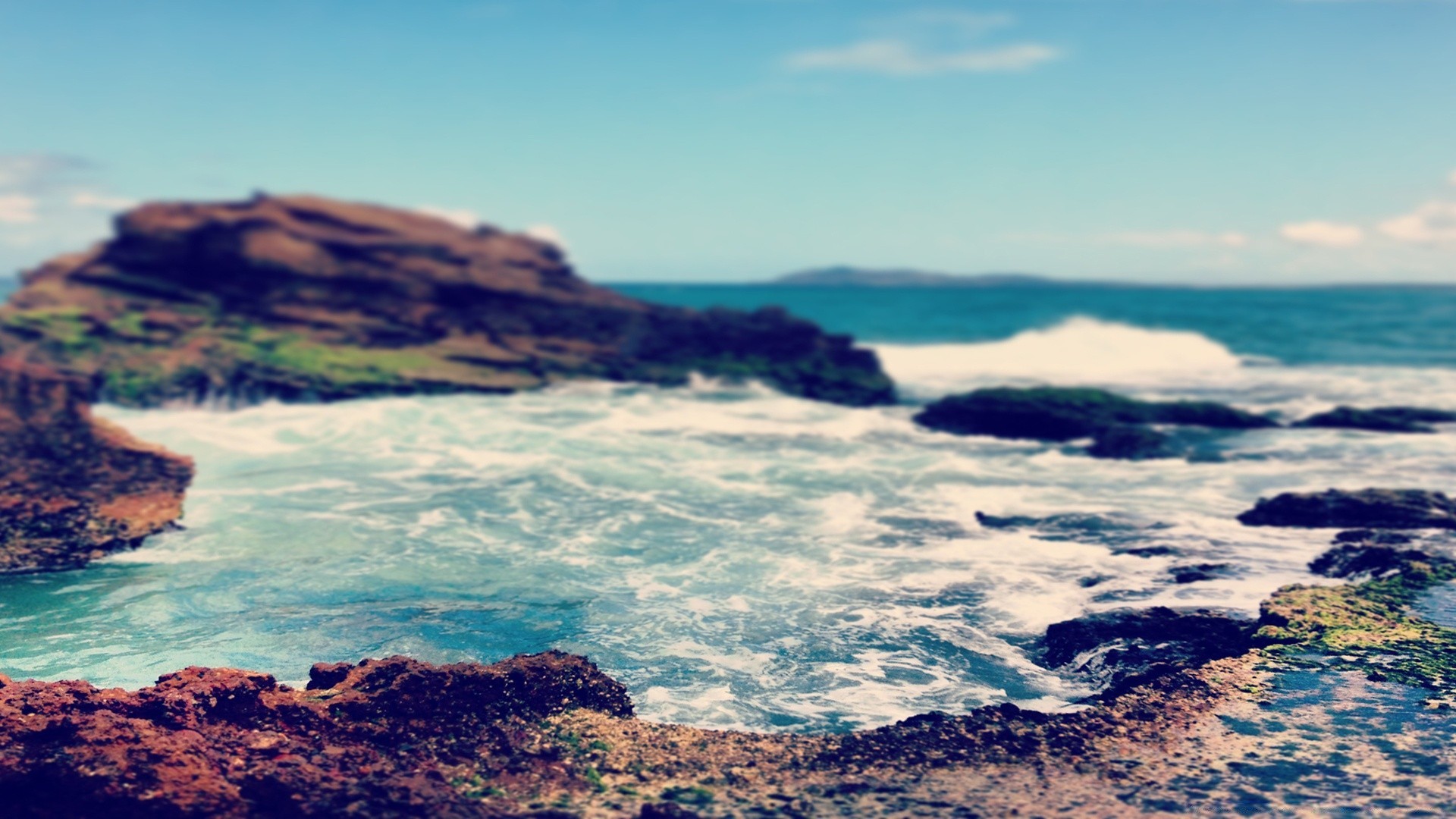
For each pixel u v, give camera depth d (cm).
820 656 1458
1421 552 1733
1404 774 1060
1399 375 4350
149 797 955
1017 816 994
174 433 2819
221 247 4159
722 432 3006
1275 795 1024
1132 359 4975
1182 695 1262
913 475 2495
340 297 4103
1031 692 1355
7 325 3706
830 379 3759
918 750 1141
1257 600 1648
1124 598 1667
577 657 1298
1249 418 3139
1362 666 1338
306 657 1437
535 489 2325
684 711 1286
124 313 3884
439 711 1178
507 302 4225
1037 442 2942
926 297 13662
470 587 1720
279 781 995
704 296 15988
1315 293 15138
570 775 1086
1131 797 1027
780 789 1059
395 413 3094
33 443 2281
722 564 1842
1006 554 1892
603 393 3603
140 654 1442
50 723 1030
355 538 1962
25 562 1802
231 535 1977
